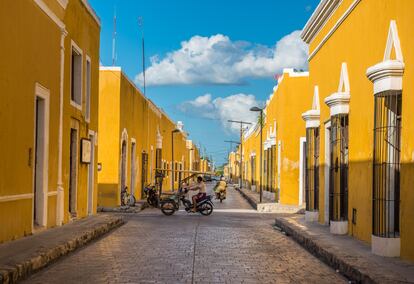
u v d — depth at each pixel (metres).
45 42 12.40
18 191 10.70
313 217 16.55
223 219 20.50
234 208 28.95
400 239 9.02
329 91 14.79
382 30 10.16
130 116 26.91
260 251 11.45
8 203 10.18
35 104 11.69
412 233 8.48
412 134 8.48
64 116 14.33
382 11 10.17
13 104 10.28
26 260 8.26
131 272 8.70
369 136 10.99
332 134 13.34
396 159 9.56
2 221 9.91
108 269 8.95
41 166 12.55
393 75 9.02
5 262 8.06
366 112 11.20
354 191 12.05
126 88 25.61
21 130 10.77
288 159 26.14
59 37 13.65
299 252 11.43
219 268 9.19
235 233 15.02
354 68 12.21
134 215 22.08
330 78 14.67
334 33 14.26
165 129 44.03
